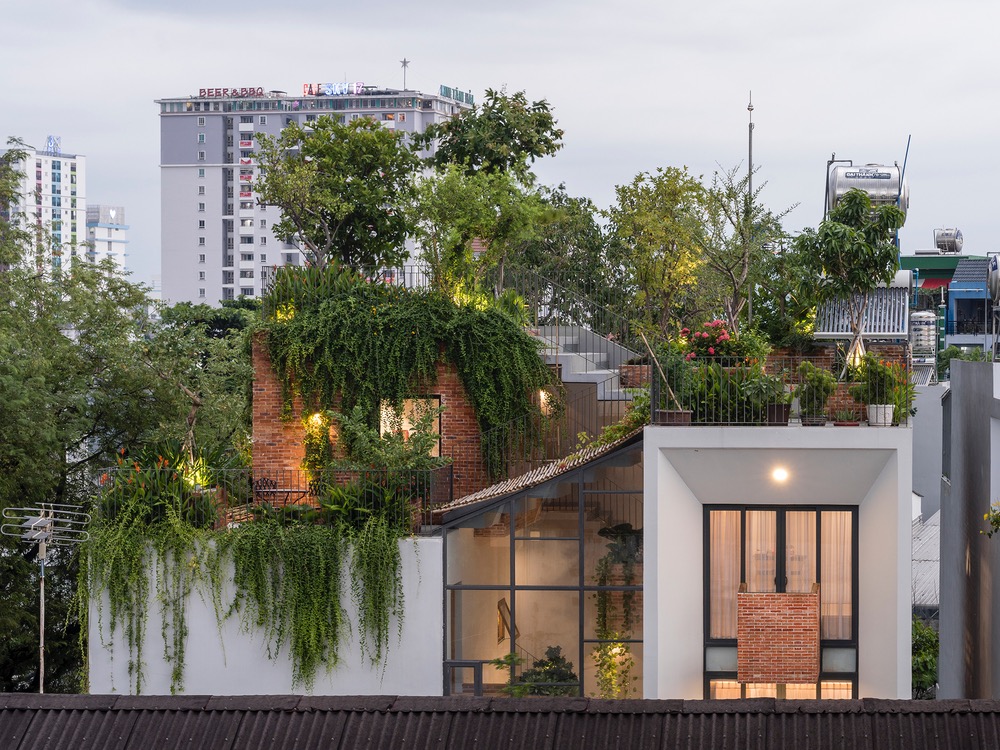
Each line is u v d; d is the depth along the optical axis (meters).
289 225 34.28
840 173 22.83
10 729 13.30
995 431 20.20
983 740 12.45
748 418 18.05
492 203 28.11
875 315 21.17
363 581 18.78
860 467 17.75
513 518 18.78
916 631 28.75
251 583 18.81
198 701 13.68
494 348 22.61
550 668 18.83
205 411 28.97
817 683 18.36
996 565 20.58
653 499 17.94
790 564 18.56
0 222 29.20
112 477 19.97
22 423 24.70
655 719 13.15
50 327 28.56
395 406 22.62
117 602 19.03
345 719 13.37
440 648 18.75
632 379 23.50
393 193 34.00
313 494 20.50
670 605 18.28
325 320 22.66
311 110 159.62
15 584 26.66
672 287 28.12
